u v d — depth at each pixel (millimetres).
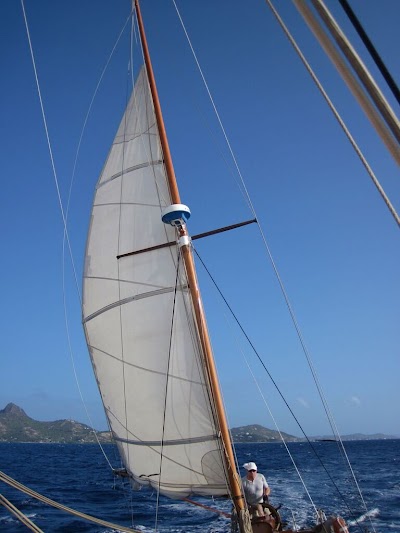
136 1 12094
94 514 22297
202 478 9227
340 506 23109
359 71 2508
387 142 2521
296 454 82438
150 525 19547
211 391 9219
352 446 132000
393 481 34094
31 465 59438
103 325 10969
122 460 10664
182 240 10078
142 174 11430
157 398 9859
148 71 11594
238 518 8273
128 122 12164
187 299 10016
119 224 11383
